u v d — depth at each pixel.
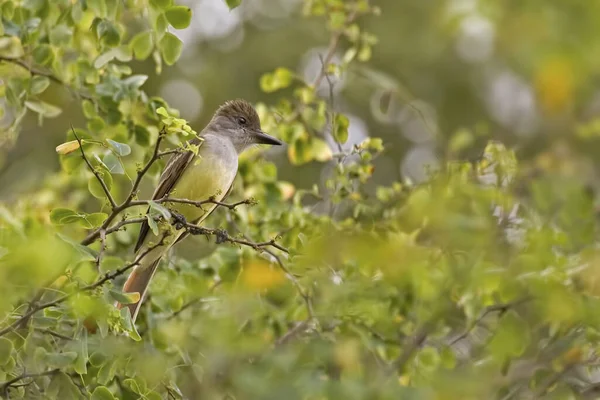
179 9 9.52
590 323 11.16
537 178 12.84
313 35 21.48
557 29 12.95
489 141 12.53
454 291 11.88
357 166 12.10
